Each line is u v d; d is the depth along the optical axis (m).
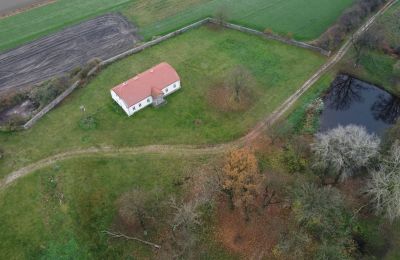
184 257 53.16
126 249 55.16
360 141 55.47
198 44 90.25
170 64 84.81
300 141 67.19
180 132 70.69
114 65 84.25
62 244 55.50
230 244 55.81
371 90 81.38
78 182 62.53
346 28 90.88
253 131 71.31
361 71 83.50
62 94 76.38
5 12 101.50
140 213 55.38
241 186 51.78
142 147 68.12
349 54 86.69
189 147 68.38
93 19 98.44
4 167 64.81
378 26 89.38
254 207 58.41
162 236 56.34
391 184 51.59
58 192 61.06
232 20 97.75
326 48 86.44
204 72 82.69
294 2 104.50
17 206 59.56
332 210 50.22
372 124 74.00
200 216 57.50
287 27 95.12
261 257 54.34
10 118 72.31
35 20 98.44
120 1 105.31
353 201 58.00
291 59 85.88
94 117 73.00
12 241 55.69
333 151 55.38
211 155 67.12
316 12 100.31
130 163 65.50
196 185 62.34
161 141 69.12
